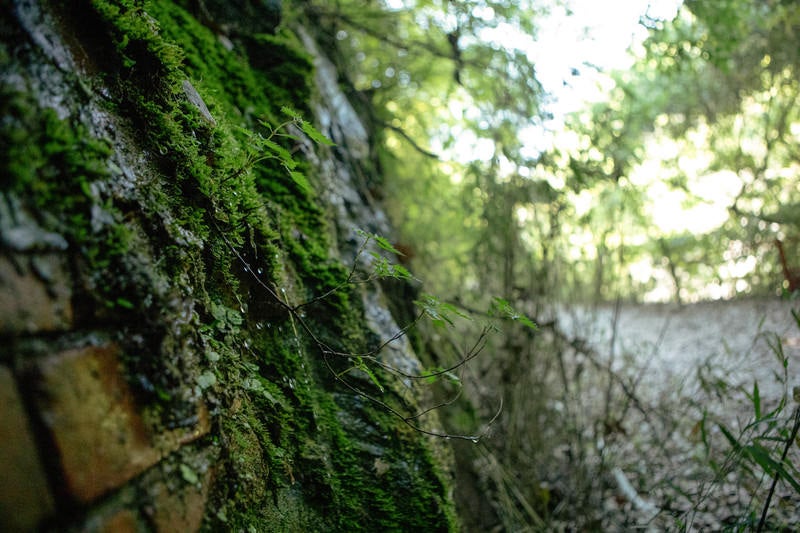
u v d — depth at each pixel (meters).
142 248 1.18
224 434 1.29
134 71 1.38
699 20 3.35
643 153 4.22
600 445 3.35
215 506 1.21
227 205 1.57
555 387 3.65
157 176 1.33
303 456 1.69
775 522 2.22
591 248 3.66
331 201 2.62
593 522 2.70
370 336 2.19
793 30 4.36
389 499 1.88
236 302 1.58
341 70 3.83
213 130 1.64
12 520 0.78
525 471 2.98
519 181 3.37
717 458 2.86
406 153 4.52
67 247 0.99
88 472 0.90
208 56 2.34
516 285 3.40
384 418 2.01
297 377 1.80
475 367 3.51
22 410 0.83
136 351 1.08
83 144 1.09
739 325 4.77
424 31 3.83
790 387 3.29
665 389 3.88
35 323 0.88
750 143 5.32
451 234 4.27
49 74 1.09
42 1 1.15
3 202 0.89
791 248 4.52
